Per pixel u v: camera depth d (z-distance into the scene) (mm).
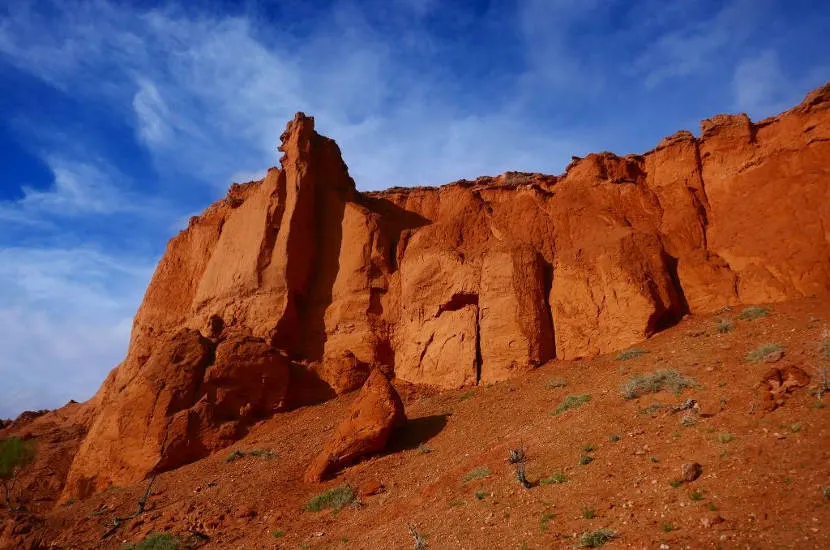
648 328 23125
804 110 26016
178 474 22594
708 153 28594
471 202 32062
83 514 20750
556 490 12945
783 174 25656
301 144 34094
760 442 11711
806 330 17531
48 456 30047
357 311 30266
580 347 24578
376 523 15359
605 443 14430
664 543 9656
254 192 36531
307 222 32719
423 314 28391
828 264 21703
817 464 10445
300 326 30938
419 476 17656
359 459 20188
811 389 13055
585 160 31141
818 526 8914
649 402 15938
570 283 25922
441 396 24922
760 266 23453
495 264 27203
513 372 24781
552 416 18078
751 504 9977
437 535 12867
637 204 28594
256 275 31109
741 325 20406
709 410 13992
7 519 21609
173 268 39188
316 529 16219
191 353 26672
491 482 14789
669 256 25969
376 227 32031
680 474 11586
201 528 17734
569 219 28875
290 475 20203
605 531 10500
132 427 24453
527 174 37625
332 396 28156
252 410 26172
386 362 29219
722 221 26453
